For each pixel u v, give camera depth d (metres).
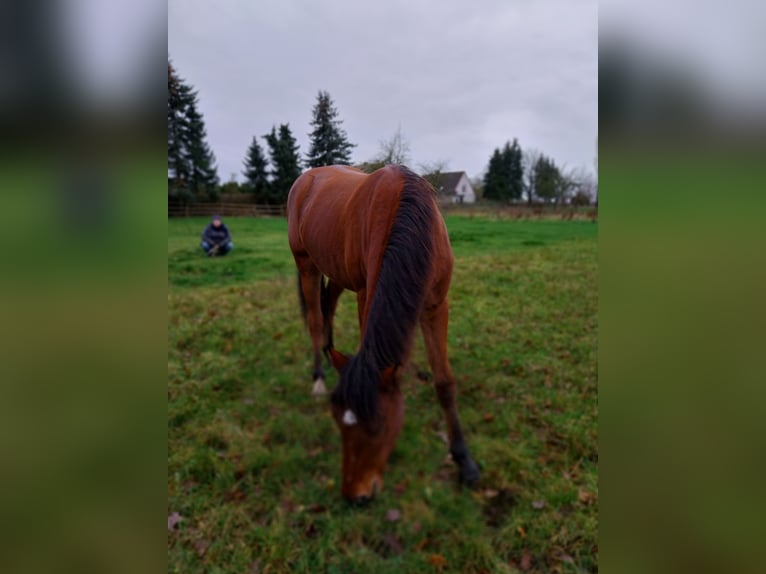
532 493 2.32
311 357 4.09
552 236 9.61
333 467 2.57
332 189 3.06
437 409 3.12
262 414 3.14
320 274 3.67
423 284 1.98
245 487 2.44
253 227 11.27
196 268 7.43
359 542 2.07
